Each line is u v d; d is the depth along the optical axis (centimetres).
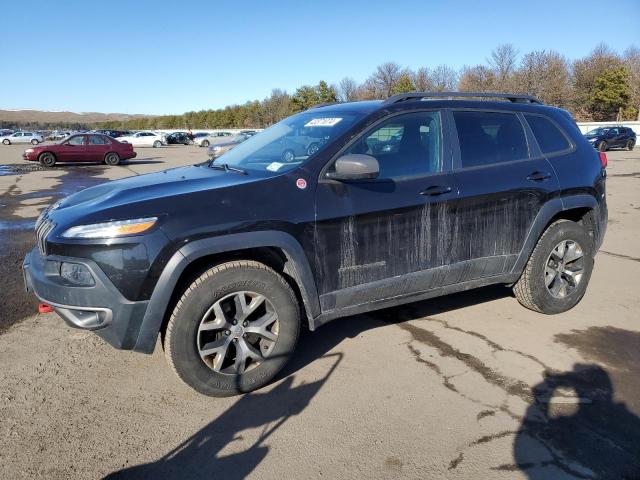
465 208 365
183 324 286
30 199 1145
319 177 319
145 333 280
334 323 420
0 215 930
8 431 275
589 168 436
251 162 364
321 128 358
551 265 426
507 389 316
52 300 284
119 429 278
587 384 321
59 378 330
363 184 330
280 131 405
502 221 384
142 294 275
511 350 368
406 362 351
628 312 440
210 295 290
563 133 436
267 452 259
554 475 241
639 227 802
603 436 269
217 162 407
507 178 384
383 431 275
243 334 305
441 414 290
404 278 349
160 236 275
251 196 300
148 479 241
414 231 347
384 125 347
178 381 328
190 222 282
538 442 265
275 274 307
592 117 5262
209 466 249
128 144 2380
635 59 5109
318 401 304
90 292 273
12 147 4238
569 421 282
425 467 247
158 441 268
